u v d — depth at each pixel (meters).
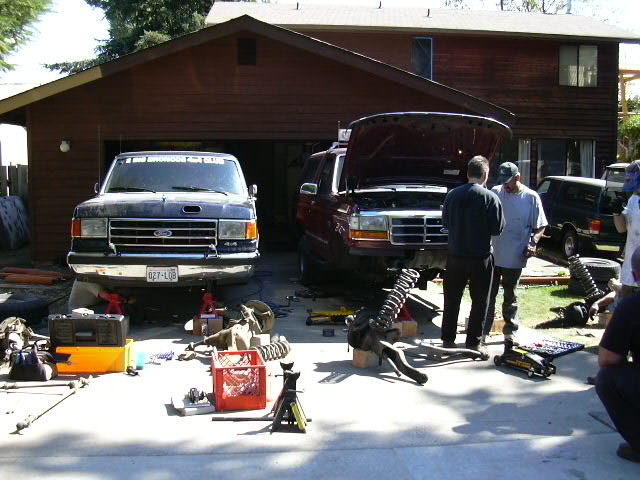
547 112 19.53
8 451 4.14
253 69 12.55
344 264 8.12
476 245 6.12
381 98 12.70
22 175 17.55
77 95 12.41
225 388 4.91
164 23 28.73
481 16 21.58
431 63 19.22
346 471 3.90
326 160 9.56
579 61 19.61
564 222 13.75
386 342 5.87
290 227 15.38
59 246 12.64
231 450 4.18
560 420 4.76
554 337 7.13
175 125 12.55
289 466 3.96
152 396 5.18
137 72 12.45
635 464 4.04
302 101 12.66
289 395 4.52
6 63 17.39
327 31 19.16
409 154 8.13
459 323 7.75
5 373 5.75
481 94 19.38
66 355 5.73
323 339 7.01
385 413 4.86
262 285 10.04
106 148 12.89
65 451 4.14
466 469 3.95
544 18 21.72
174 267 6.93
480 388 5.46
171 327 7.41
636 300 3.96
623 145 22.64
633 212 5.74
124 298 7.46
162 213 6.97
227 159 8.61
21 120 14.33
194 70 12.52
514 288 6.88
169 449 4.19
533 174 19.59
